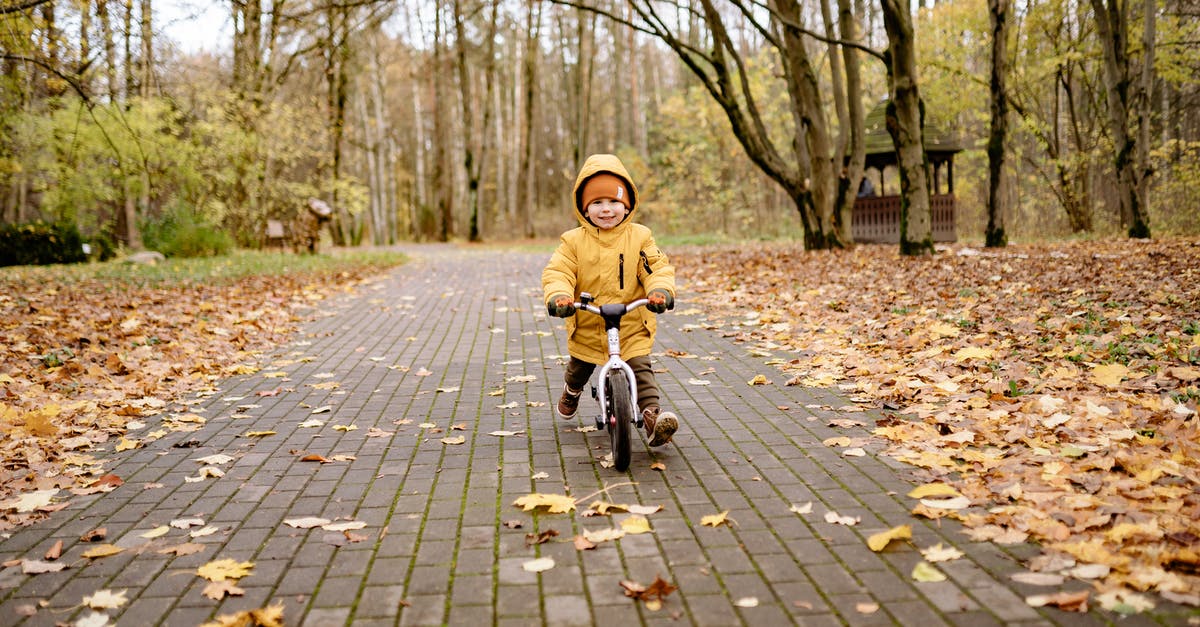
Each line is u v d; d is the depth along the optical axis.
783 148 31.38
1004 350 6.45
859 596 2.78
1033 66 23.17
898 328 7.74
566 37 41.66
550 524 3.52
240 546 3.34
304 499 3.91
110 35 11.80
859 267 12.89
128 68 13.49
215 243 20.78
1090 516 3.22
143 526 3.60
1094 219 22.41
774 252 17.73
